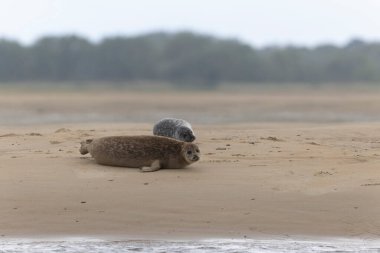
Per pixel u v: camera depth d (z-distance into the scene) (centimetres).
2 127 7662
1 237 3647
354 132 6519
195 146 4650
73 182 4353
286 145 5556
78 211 3953
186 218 3872
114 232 3716
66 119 10950
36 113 12794
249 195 4150
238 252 3419
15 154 5109
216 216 3897
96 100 17725
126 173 4541
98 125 7719
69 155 5075
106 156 4694
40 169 4625
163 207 3994
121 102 17012
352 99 18000
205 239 3619
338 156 5084
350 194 4153
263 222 3834
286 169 4650
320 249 3475
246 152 5244
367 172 4559
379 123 8244
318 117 11769
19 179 4406
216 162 4872
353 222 3834
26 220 3850
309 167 4703
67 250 3450
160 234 3688
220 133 6425
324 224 3809
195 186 4288
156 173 4541
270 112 13425
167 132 5603
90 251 3434
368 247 3512
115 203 4041
